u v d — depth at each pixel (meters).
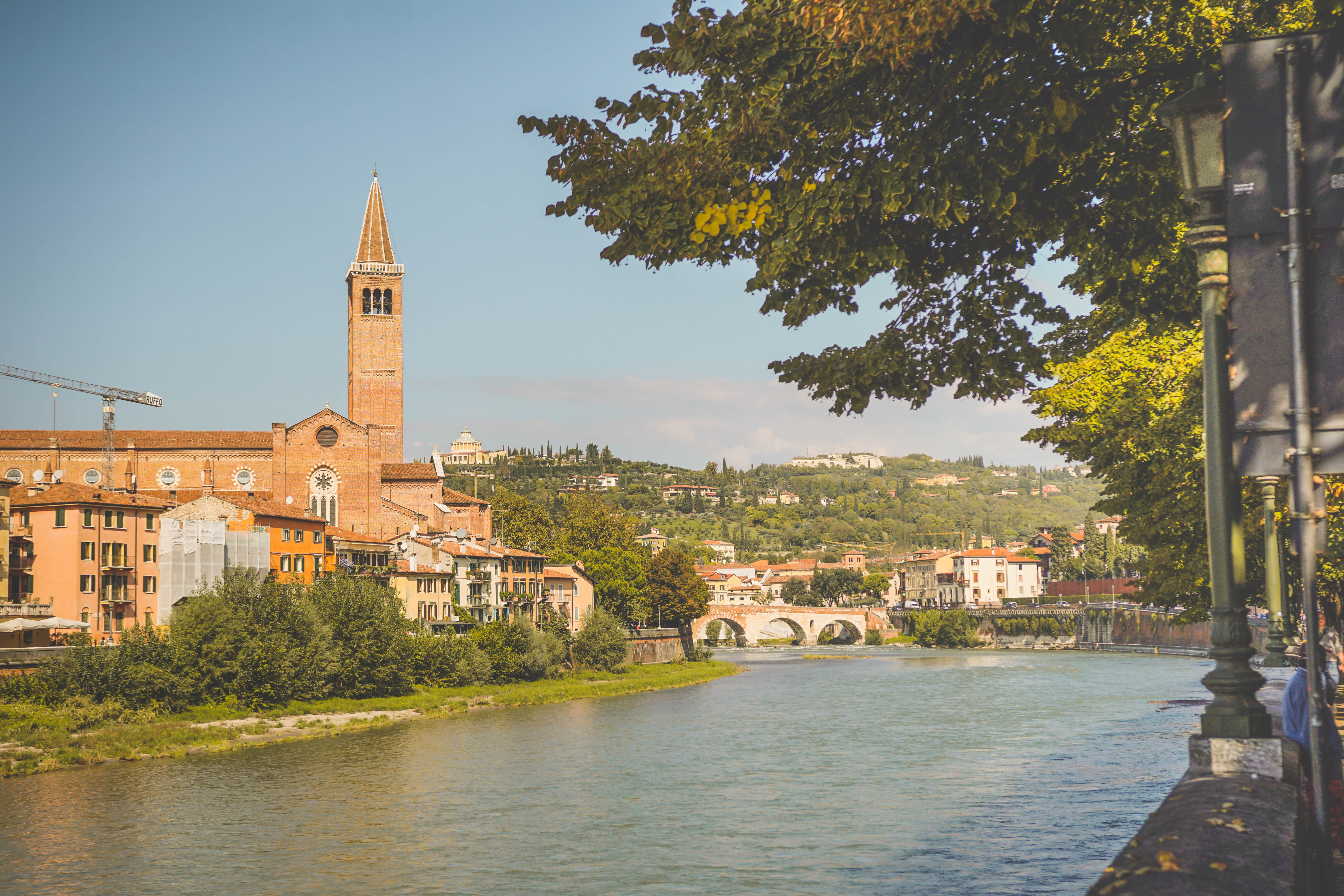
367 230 171.62
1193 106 9.48
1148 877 5.46
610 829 42.84
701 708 98.56
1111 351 40.66
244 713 84.69
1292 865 5.63
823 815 43.56
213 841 42.62
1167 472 41.44
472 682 111.62
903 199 13.31
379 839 42.28
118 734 72.38
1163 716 73.75
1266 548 24.22
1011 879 30.67
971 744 64.44
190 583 104.44
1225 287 9.50
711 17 13.37
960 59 12.80
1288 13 16.95
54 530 95.81
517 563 150.00
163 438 146.38
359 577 109.44
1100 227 15.50
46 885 36.41
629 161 13.98
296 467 145.62
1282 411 8.76
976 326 16.67
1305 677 13.51
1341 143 8.59
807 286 15.55
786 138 13.73
